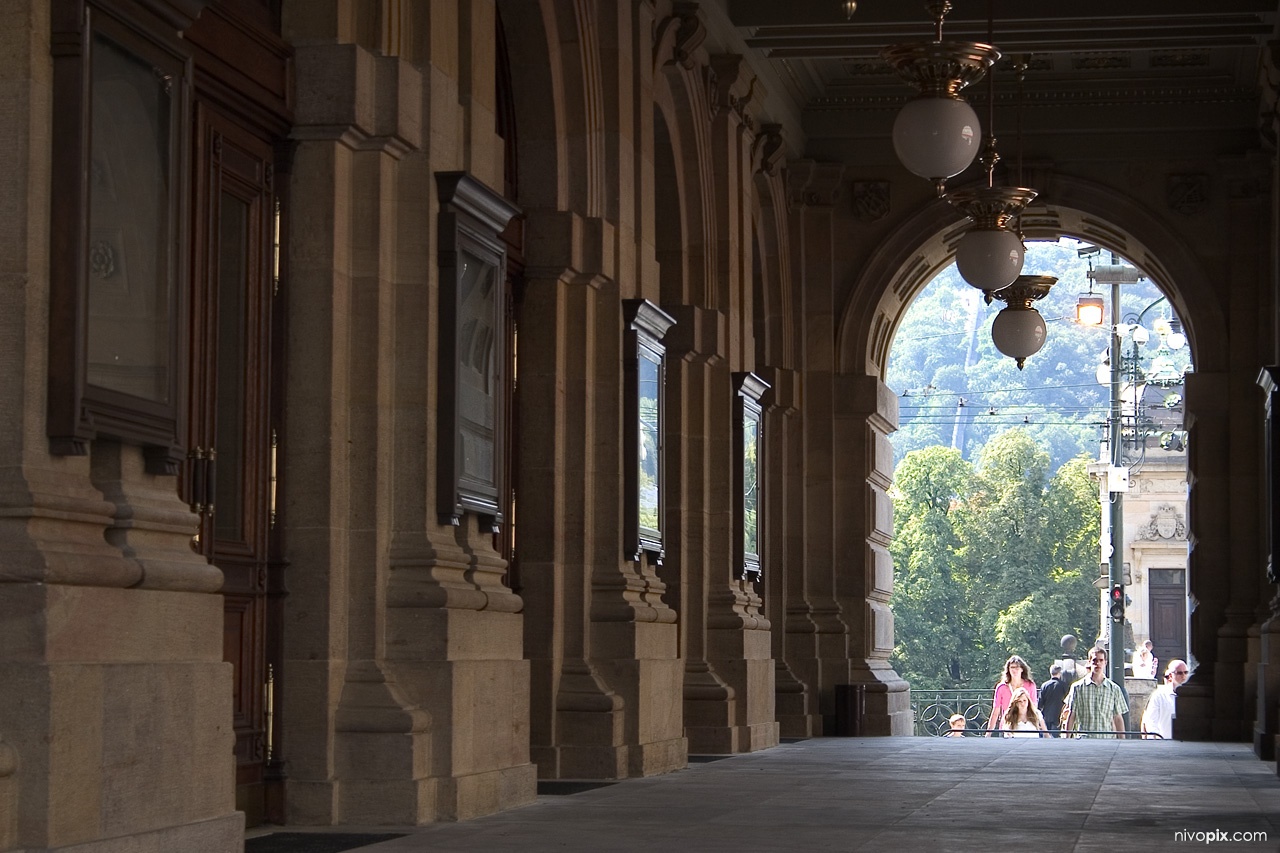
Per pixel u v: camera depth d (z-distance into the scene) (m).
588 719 14.24
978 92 24.05
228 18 9.64
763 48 20.17
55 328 7.18
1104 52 23.05
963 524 75.44
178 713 7.66
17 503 6.94
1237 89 23.42
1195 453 23.33
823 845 8.84
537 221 14.45
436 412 10.89
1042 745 21.06
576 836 9.36
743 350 20.03
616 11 15.29
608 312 15.05
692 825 10.05
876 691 24.11
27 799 6.73
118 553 7.43
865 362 24.59
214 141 9.61
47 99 7.21
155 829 7.41
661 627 15.54
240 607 9.84
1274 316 22.92
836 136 24.59
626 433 15.16
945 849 8.62
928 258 25.86
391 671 10.41
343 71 10.30
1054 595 73.44
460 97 11.62
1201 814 10.83
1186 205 23.77
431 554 10.58
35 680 6.77
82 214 7.20
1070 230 25.69
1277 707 18.06
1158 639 58.94
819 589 24.19
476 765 10.84
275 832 9.67
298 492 10.25
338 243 10.38
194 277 9.38
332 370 10.27
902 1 19.42
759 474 20.72
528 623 14.30
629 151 15.60
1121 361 47.81
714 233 19.31
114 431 7.43
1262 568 22.88
